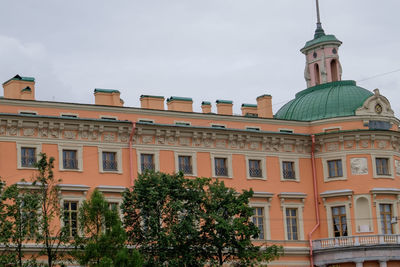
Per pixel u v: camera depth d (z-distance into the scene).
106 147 72.12
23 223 58.03
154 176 64.50
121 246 56.91
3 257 56.72
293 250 78.38
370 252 77.06
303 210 80.00
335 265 78.06
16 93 72.44
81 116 71.62
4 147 68.19
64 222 62.34
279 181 79.38
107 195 71.19
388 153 80.88
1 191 59.59
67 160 70.62
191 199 64.94
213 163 76.56
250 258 64.94
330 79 87.62
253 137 78.56
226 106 81.06
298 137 80.50
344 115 81.50
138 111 74.19
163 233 62.09
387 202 79.81
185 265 63.06
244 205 65.44
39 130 69.62
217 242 64.12
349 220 79.19
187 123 76.25
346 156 80.31
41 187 60.03
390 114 82.50
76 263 65.75
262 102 83.56
